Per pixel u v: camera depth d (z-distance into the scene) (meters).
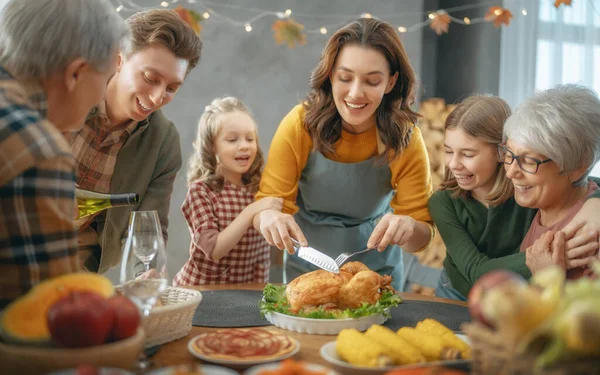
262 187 2.22
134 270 1.31
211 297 1.83
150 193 2.22
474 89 4.59
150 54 1.81
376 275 1.55
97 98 1.27
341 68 1.93
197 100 3.99
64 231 1.09
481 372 0.86
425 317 1.63
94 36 1.20
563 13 4.42
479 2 4.52
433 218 2.10
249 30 3.80
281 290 1.66
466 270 1.93
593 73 4.45
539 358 0.77
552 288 0.79
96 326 0.89
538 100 1.72
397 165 2.16
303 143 2.18
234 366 1.12
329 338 1.40
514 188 1.92
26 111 1.09
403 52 1.99
